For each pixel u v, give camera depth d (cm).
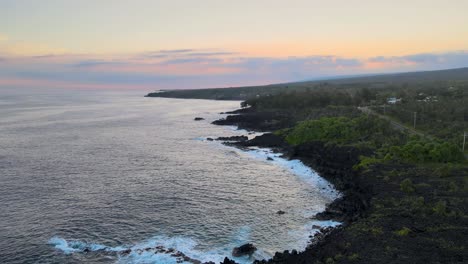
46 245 4194
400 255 3197
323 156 7975
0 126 13638
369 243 3494
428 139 7375
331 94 17612
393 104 12850
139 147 10056
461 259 3077
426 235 3584
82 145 10138
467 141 7256
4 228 4603
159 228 4678
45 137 11356
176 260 3862
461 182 5169
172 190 6212
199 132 12988
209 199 5794
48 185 6347
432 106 10788
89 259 3897
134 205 5450
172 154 9200
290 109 17150
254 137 11612
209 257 3962
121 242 4291
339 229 4347
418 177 5506
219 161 8506
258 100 19850
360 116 10256
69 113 19538
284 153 9181
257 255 3984
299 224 4834
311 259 3447
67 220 4872
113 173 7219
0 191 5975
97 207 5344
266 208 5434
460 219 3872
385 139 7975
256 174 7375
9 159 8225
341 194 6081
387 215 4141
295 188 6456
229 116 16450
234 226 4772
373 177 5644
